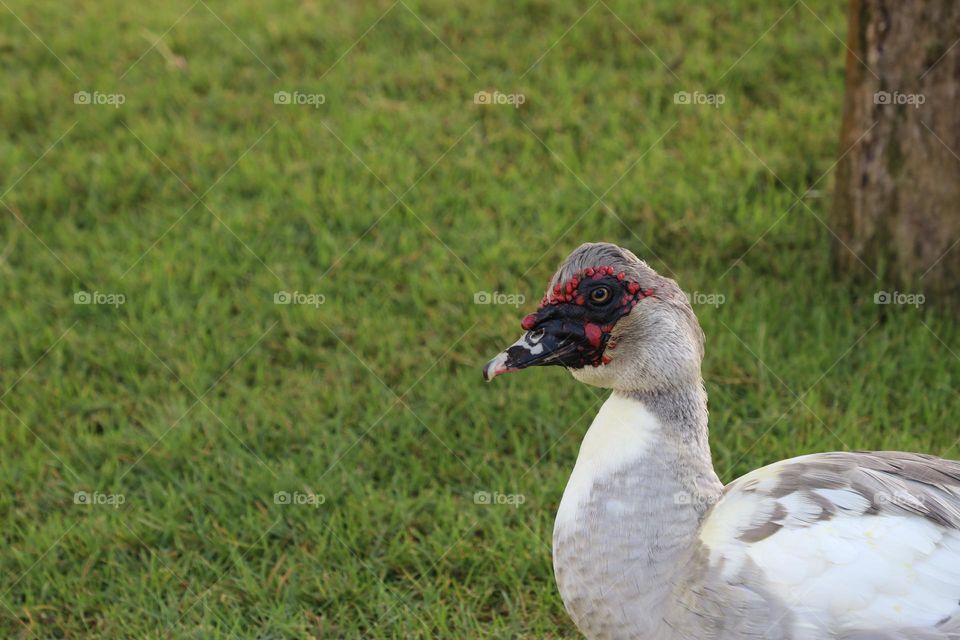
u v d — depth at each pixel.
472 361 9.44
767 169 11.33
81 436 8.77
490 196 11.22
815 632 5.08
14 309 10.13
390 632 7.25
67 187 11.64
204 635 7.07
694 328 5.77
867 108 9.48
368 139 12.02
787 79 12.83
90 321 10.09
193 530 8.03
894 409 8.76
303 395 9.17
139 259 10.70
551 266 10.34
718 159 11.63
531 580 7.53
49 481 8.45
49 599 7.55
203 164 11.84
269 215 11.13
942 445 8.32
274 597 7.51
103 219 11.27
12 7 14.70
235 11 14.58
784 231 10.62
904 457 5.94
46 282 10.57
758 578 5.18
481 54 13.42
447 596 7.48
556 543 5.77
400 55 13.60
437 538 7.86
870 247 9.80
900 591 5.08
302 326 9.88
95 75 13.30
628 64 13.16
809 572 5.14
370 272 10.50
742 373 9.12
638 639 5.54
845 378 9.05
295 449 8.77
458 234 10.76
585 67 13.06
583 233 10.69
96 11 14.64
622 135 11.96
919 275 9.55
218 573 7.64
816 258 10.28
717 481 5.87
